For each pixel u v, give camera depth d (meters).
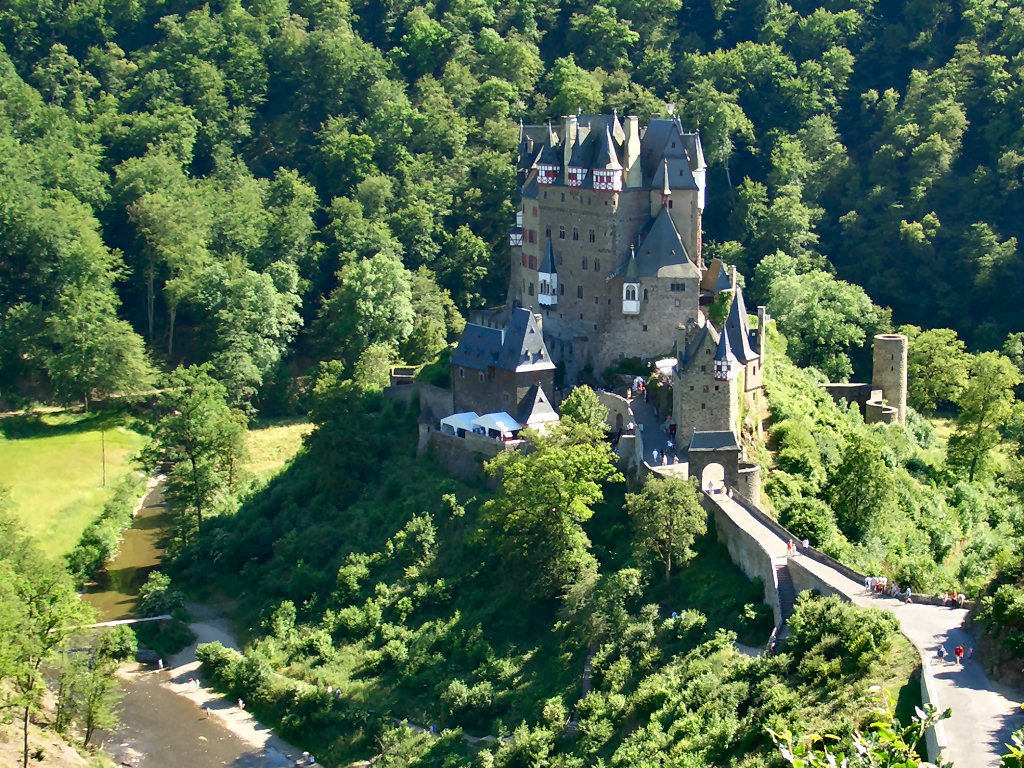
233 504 188.00
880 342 193.50
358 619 156.88
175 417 191.38
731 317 166.12
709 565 139.62
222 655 154.50
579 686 133.75
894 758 64.12
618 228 176.00
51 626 133.75
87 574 179.38
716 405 153.25
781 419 168.25
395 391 189.75
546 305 182.88
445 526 164.25
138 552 186.75
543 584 147.12
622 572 139.75
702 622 130.50
